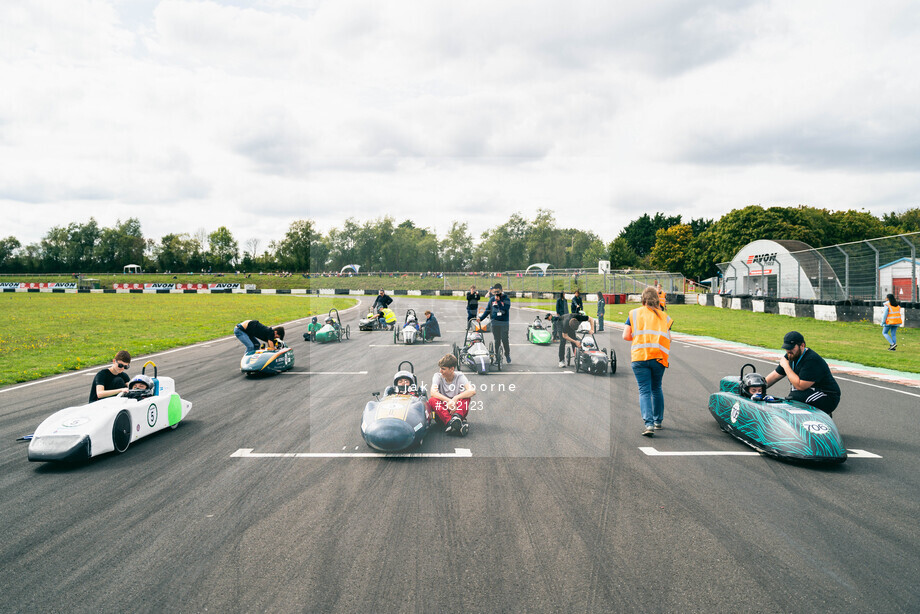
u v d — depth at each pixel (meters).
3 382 10.87
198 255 117.19
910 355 14.47
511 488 5.20
